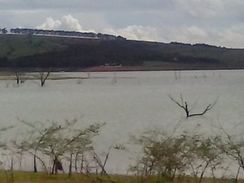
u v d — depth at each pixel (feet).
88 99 335.67
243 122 172.24
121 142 125.08
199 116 205.98
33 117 216.13
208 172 85.40
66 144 86.69
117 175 83.76
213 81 583.17
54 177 81.66
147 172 78.54
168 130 153.38
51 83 573.74
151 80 620.90
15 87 504.84
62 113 237.25
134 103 295.28
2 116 223.92
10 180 78.64
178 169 77.15
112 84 545.85
